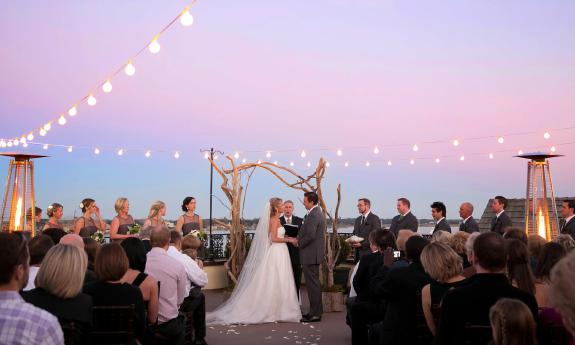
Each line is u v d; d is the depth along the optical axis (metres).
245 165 9.84
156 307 4.24
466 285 3.12
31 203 11.41
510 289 3.02
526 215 11.87
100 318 3.46
